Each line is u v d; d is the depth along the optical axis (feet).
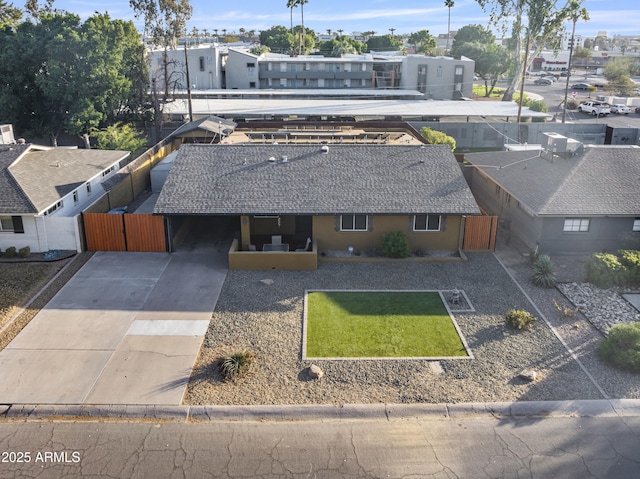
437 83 286.87
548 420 48.08
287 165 88.28
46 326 62.18
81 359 55.98
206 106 195.72
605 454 44.14
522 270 79.56
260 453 43.98
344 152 91.91
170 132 191.83
